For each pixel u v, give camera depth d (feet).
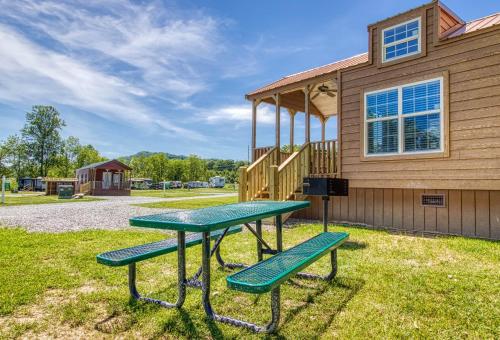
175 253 14.96
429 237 19.20
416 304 8.93
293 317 8.31
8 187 110.42
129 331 7.79
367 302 9.15
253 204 13.47
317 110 38.45
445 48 20.47
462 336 7.27
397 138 22.39
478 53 19.11
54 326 8.02
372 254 14.61
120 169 104.78
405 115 22.08
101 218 30.94
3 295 9.79
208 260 8.40
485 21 22.16
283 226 24.03
